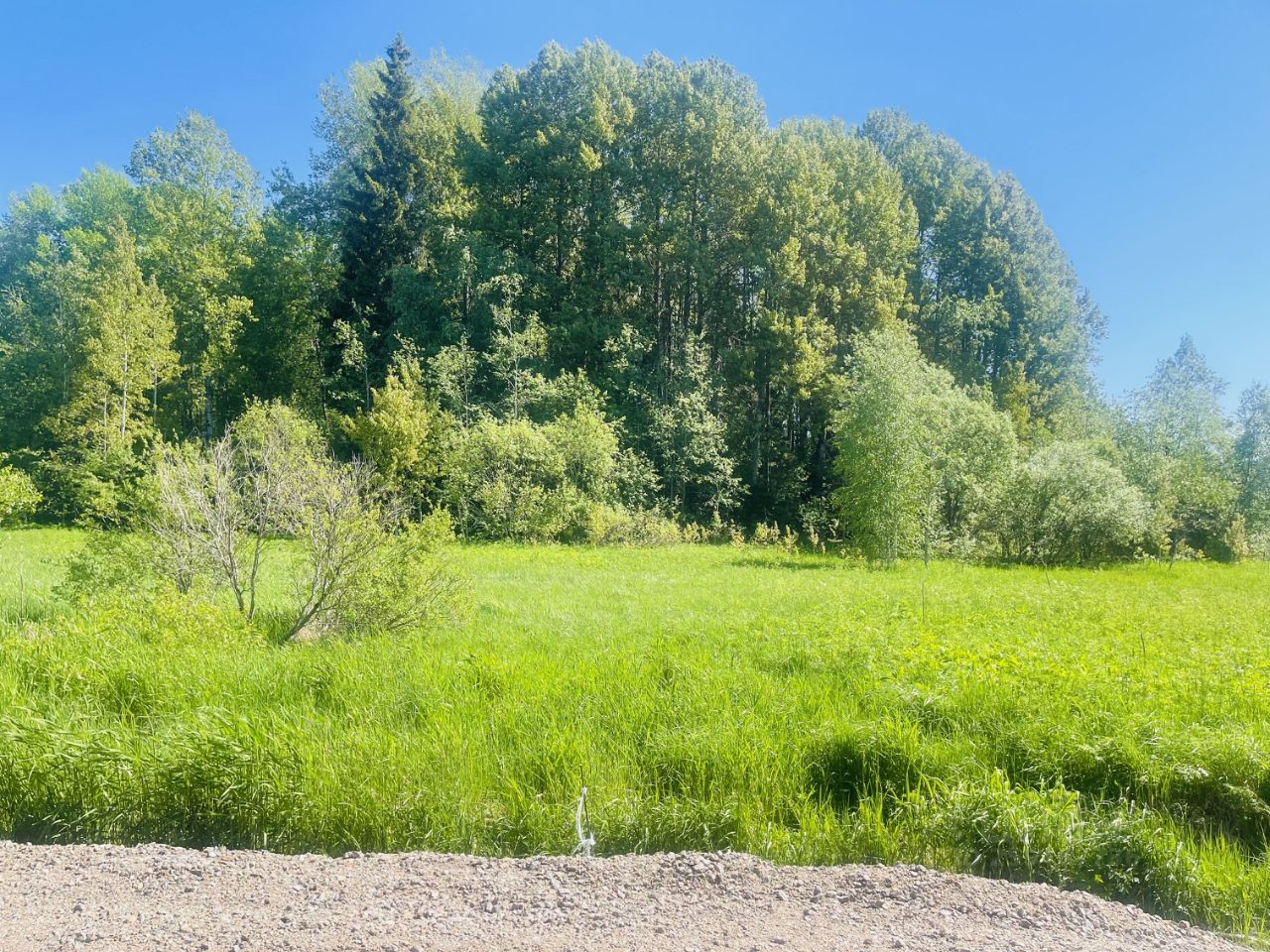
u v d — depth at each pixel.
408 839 5.07
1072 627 11.28
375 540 9.80
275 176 50.69
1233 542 32.69
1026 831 4.90
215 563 10.03
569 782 5.54
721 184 41.44
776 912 3.87
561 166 40.72
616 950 3.40
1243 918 4.39
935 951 3.49
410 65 45.06
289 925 3.60
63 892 3.98
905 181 50.72
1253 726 6.36
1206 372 38.91
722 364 41.34
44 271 43.03
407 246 41.59
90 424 32.84
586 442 30.28
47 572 14.62
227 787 5.25
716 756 5.79
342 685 7.13
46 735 5.68
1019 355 48.56
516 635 9.63
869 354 27.89
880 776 5.86
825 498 40.28
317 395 42.81
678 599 14.17
